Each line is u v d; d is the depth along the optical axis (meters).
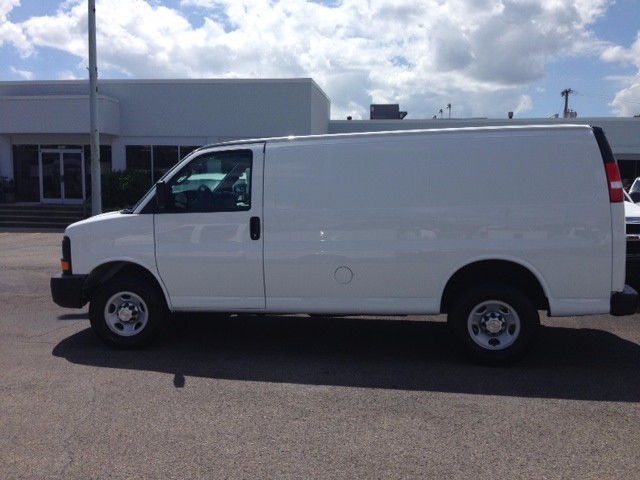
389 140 5.81
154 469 3.72
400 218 5.78
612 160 5.50
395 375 5.55
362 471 3.69
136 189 21.59
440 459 3.85
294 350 6.41
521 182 5.60
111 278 6.39
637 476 3.62
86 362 5.93
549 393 5.06
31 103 22.41
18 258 13.17
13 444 4.07
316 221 5.91
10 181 23.58
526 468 3.72
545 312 8.19
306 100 22.41
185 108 22.94
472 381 5.37
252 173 6.03
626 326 7.38
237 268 6.05
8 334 7.03
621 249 5.50
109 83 23.09
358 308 5.94
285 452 3.95
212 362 5.96
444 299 5.95
